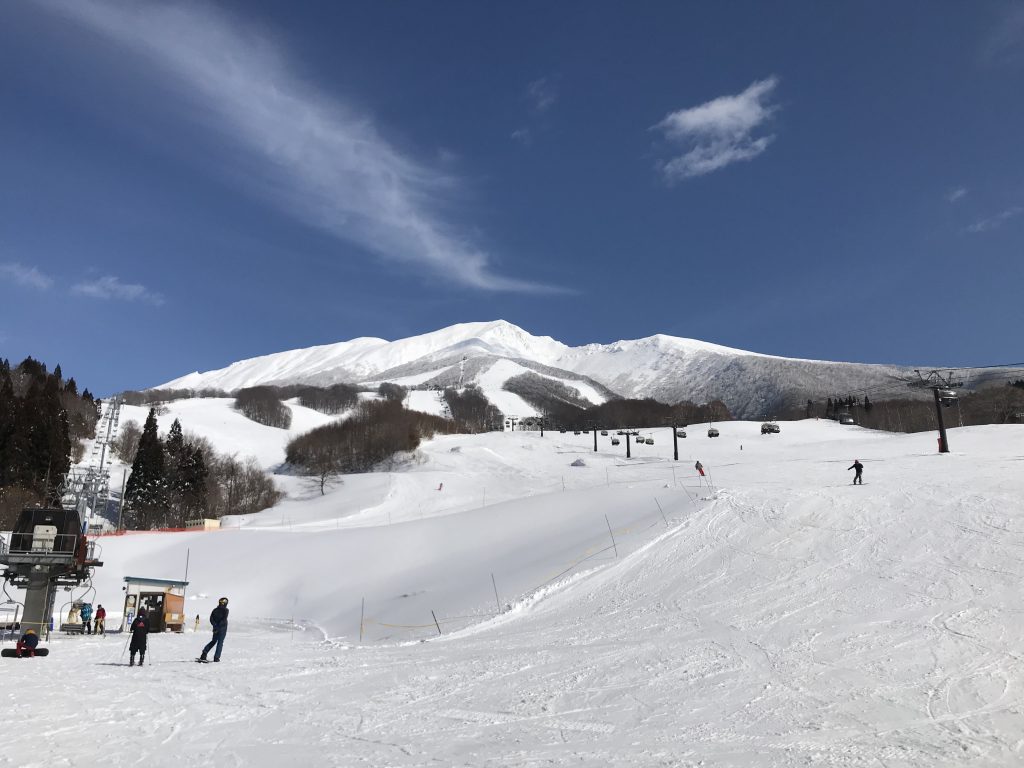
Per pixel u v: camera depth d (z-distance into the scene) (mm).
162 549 62844
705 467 80438
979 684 14695
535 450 130125
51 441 89062
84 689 16656
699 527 37438
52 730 12430
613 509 48344
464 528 52969
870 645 18625
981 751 10805
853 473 54969
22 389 120375
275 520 92688
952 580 24484
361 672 19484
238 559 57250
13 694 15641
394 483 105062
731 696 14922
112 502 103188
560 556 39094
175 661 22844
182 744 11812
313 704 15227
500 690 16359
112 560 60688
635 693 15539
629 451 112000
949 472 46156
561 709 14406
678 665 18062
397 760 10930
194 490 104938
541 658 20156
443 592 38719
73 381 142125
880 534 31781
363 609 40312
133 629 21547
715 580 29531
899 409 191250
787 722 12844
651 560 34031
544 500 55750
